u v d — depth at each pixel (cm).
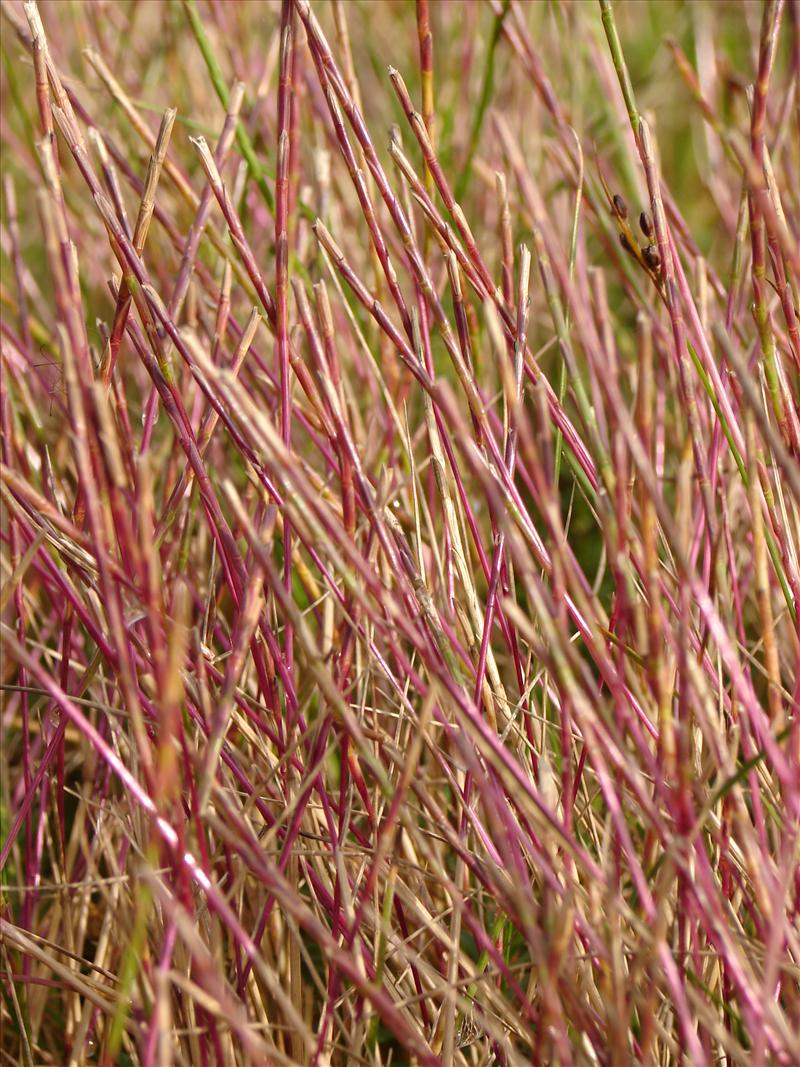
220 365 41
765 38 36
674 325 37
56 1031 41
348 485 38
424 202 37
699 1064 34
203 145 37
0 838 41
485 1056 37
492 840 38
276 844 38
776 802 37
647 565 34
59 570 37
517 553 33
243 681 40
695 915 36
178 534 40
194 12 42
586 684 34
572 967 36
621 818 34
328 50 37
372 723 39
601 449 35
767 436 34
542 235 37
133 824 38
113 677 41
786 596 37
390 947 37
